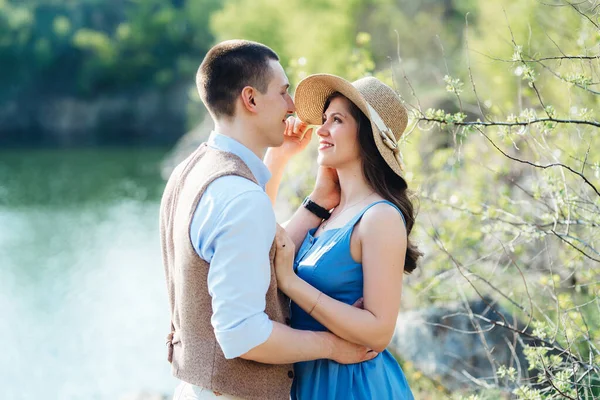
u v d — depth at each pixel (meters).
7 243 21.97
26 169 37.62
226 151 2.94
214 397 2.93
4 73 60.25
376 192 3.20
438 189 6.12
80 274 18.33
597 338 4.48
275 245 2.94
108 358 12.61
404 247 3.06
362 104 3.11
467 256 6.14
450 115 3.95
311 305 2.97
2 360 12.68
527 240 4.56
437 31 24.34
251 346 2.72
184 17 62.47
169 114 58.88
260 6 30.77
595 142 4.93
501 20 10.03
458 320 6.00
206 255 2.78
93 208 26.94
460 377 5.77
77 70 60.84
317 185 3.51
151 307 15.40
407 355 6.20
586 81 4.00
